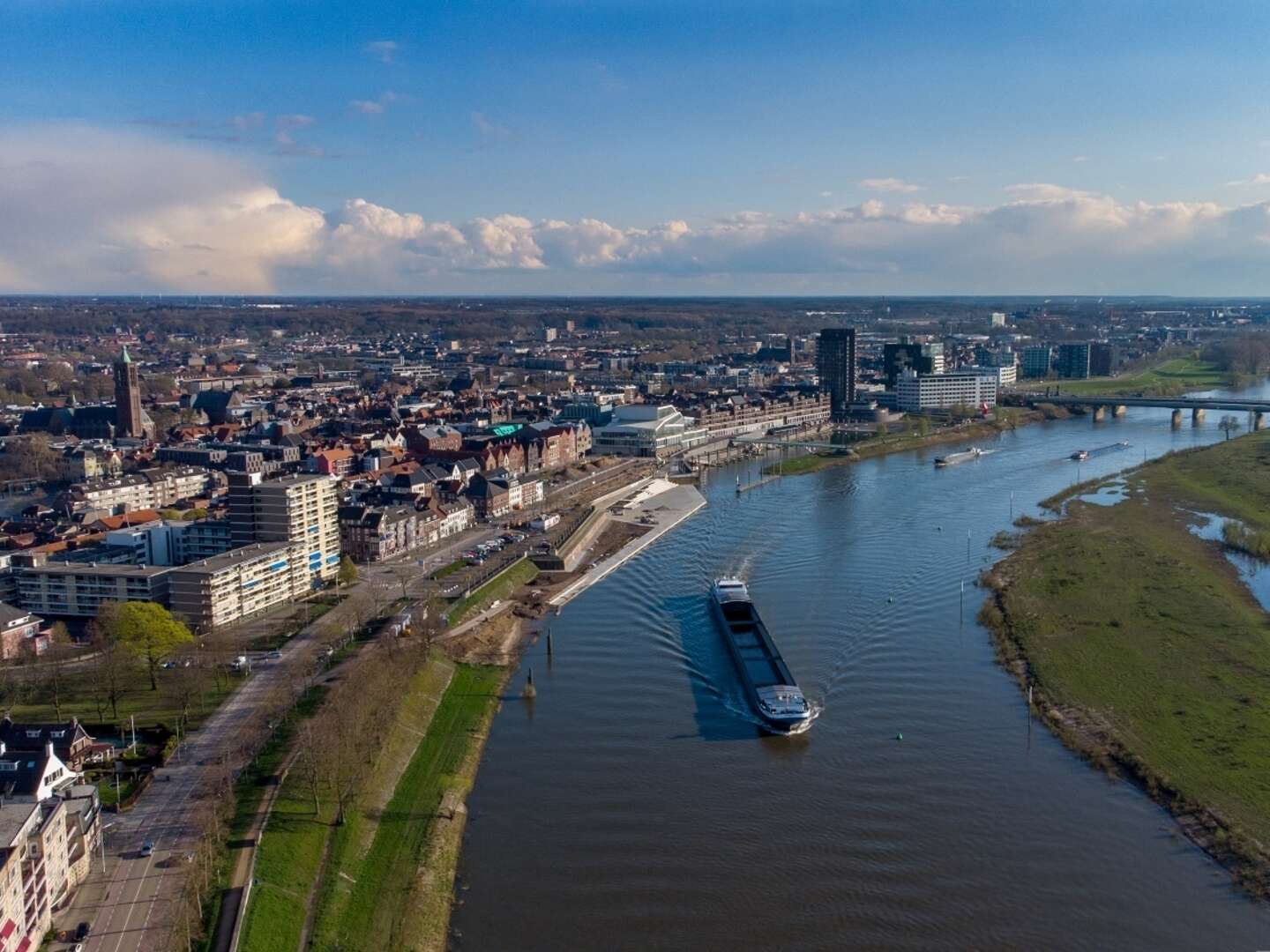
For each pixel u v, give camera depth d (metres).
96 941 197.75
